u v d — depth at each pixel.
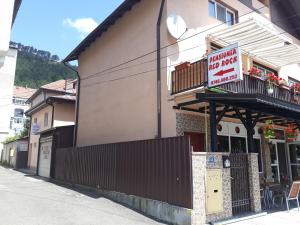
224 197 8.14
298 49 12.68
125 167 10.14
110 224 7.47
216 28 12.73
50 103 20.19
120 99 13.54
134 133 12.24
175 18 11.20
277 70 15.63
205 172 7.84
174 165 8.12
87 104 16.53
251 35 11.42
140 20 12.84
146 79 12.01
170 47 11.01
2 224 7.04
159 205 8.31
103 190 11.23
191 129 10.65
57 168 15.78
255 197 8.88
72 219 7.73
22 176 18.45
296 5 16.88
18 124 51.44
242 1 14.38
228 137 12.01
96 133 15.16
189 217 7.32
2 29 4.42
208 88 8.89
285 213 9.04
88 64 16.97
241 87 10.08
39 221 7.41
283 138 15.12
